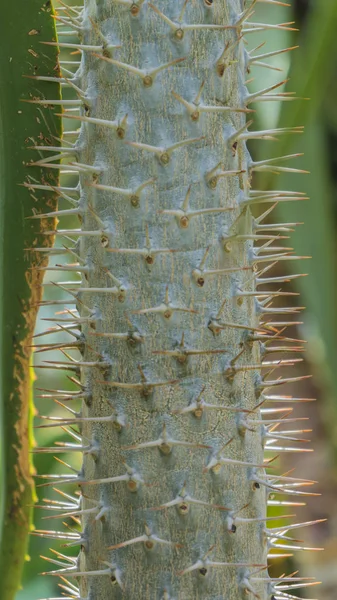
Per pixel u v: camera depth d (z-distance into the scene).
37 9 0.94
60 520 1.22
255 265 0.94
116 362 0.90
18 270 0.97
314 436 1.69
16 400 0.99
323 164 1.50
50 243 0.97
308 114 1.15
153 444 0.89
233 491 0.91
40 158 0.96
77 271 0.92
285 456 1.68
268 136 0.95
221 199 0.90
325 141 1.64
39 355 1.37
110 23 0.90
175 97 0.89
